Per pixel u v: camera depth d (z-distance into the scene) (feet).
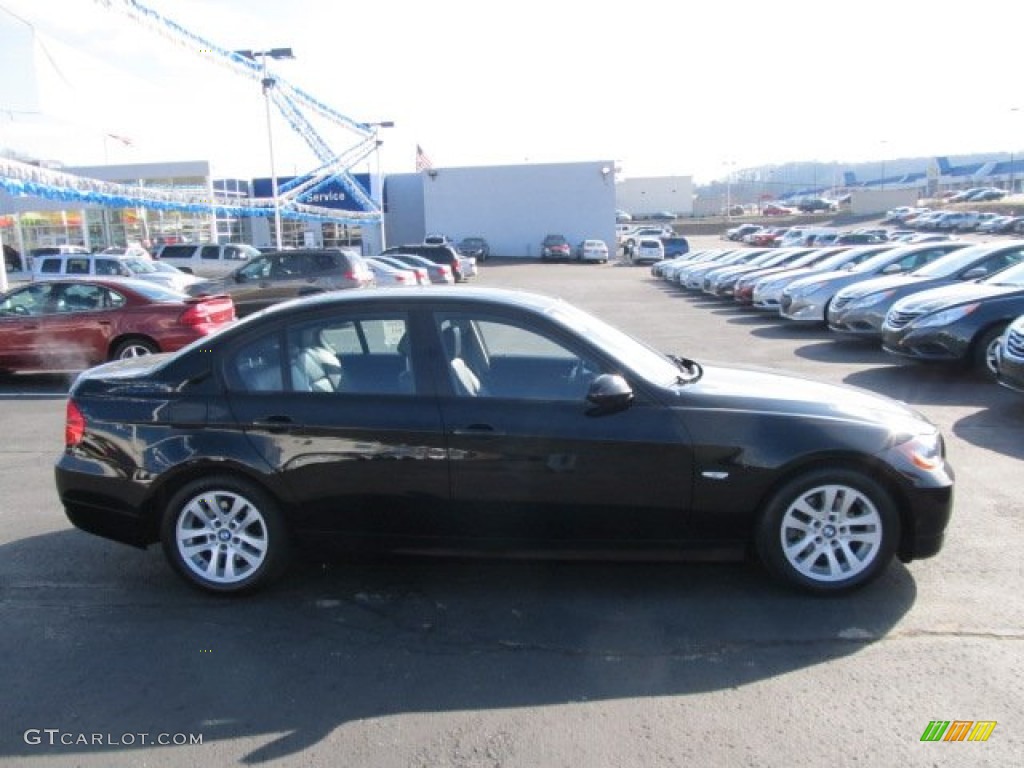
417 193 186.70
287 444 13.71
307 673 11.65
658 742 9.91
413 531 13.80
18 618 13.47
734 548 13.55
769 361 38.86
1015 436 23.61
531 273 134.51
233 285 57.11
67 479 14.47
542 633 12.67
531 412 13.38
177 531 14.17
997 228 182.91
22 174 48.34
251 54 90.12
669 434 13.12
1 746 10.14
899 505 13.50
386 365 13.97
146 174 133.69
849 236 122.11
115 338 36.22
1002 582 13.99
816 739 9.91
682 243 159.63
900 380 32.86
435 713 10.61
